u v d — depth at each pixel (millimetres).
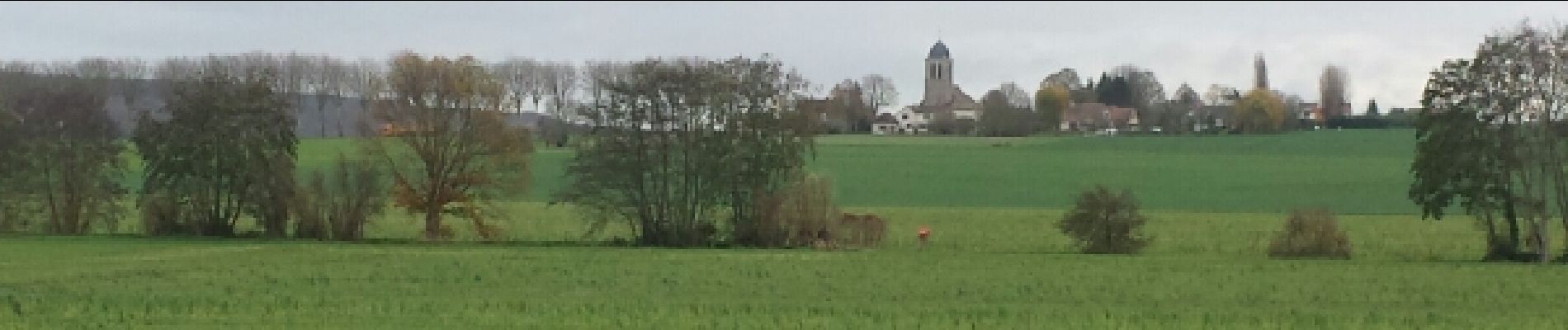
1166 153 161375
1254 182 127000
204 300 44969
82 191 80500
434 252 66188
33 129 79875
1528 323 42125
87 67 172000
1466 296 50469
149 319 39719
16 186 79938
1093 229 69438
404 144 78312
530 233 82188
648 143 76188
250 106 78188
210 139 77625
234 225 78562
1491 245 68500
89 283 50750
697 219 76688
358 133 79688
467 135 78438
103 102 83562
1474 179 68500
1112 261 63500
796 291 50719
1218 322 42000
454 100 78500
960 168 142250
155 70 178250
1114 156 158000
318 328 38312
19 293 46906
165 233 78062
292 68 190250
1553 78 68312
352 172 76875
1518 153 68250
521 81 186125
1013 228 88125
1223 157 156125
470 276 55031
